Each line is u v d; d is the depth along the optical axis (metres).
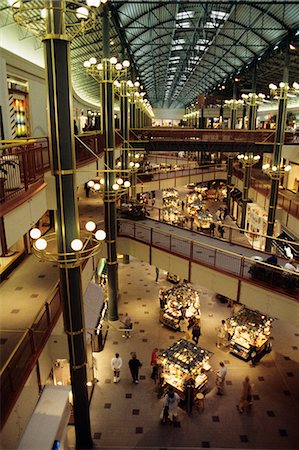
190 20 21.09
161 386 10.63
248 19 19.81
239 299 11.36
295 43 19.53
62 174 6.41
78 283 7.40
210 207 35.09
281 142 18.03
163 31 22.34
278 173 18.06
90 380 10.72
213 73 36.09
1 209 5.68
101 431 9.40
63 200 6.57
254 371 11.79
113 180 13.83
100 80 13.27
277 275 10.45
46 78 5.94
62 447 7.14
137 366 10.98
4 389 5.55
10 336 7.68
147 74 36.81
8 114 11.16
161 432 9.41
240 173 28.75
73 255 7.02
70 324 7.61
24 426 6.31
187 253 13.05
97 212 19.47
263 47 23.16
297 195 21.22
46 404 6.97
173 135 21.34
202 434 9.34
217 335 13.73
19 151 7.32
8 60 11.66
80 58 21.03
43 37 5.70
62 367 9.46
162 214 24.88
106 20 13.91
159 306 15.87
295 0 15.78
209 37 24.44
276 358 12.49
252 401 10.45
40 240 6.41
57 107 6.05
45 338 7.30
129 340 13.39
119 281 18.39
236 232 25.70
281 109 17.72
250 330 12.06
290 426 9.62
